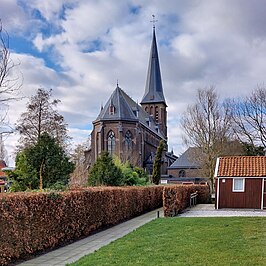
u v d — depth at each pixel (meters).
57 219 11.61
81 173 33.44
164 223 16.25
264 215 20.22
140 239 11.64
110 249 9.93
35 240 10.27
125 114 66.81
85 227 13.98
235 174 26.09
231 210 24.97
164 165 76.50
